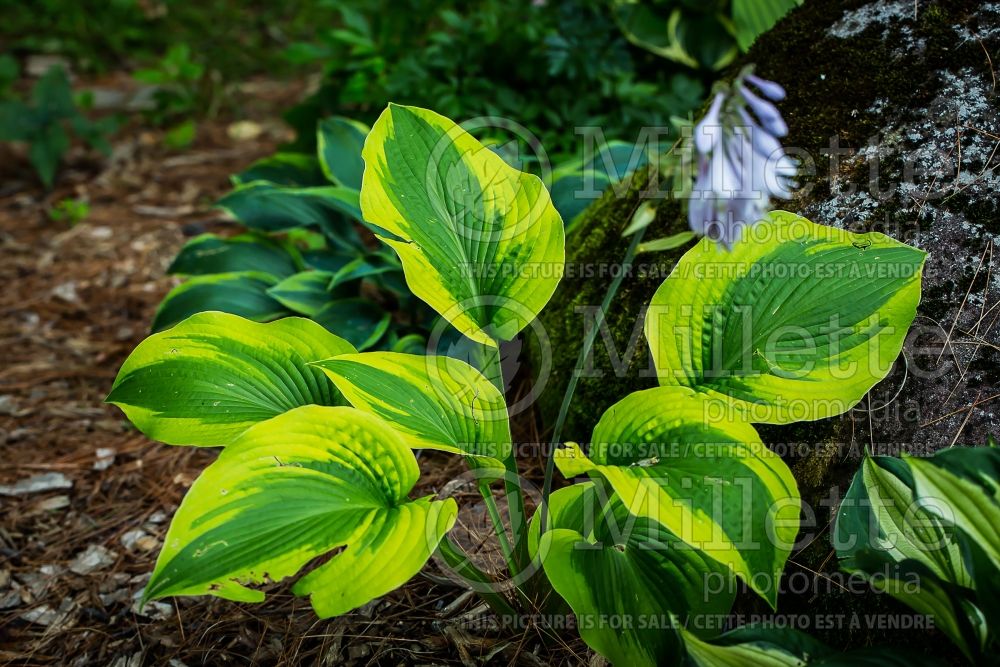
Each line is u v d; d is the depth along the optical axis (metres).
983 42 1.21
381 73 1.79
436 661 1.19
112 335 1.70
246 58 3.10
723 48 1.80
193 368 1.22
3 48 3.08
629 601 1.12
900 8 1.25
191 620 1.26
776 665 1.05
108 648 1.24
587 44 1.66
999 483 1.04
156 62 3.06
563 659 1.19
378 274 1.49
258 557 1.06
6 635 1.26
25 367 1.62
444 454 1.42
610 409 1.15
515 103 1.65
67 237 2.02
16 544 1.36
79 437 1.50
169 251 1.94
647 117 1.66
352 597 1.05
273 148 2.47
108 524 1.38
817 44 1.29
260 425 1.11
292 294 1.46
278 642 1.23
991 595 1.03
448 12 1.71
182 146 2.49
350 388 1.16
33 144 2.19
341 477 1.11
